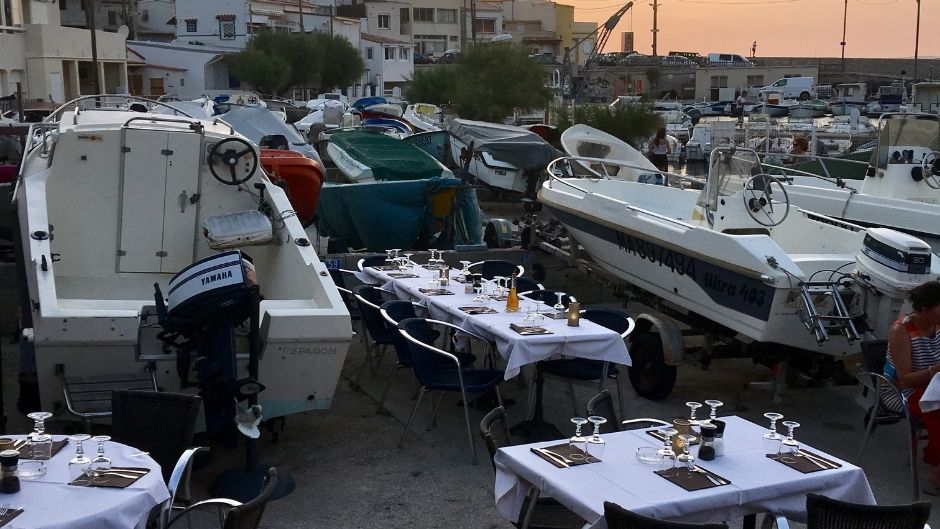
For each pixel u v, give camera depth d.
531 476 4.41
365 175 14.02
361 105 43.00
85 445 4.53
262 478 6.26
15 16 35.53
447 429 7.64
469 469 6.80
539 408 7.31
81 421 5.91
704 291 8.52
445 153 20.67
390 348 10.06
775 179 9.36
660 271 9.20
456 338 7.79
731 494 4.18
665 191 11.97
